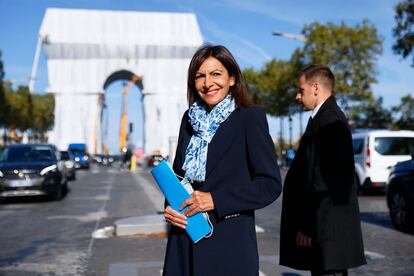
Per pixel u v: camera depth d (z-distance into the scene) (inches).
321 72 141.9
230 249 95.4
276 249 293.9
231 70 104.2
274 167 97.3
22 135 2790.4
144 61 3201.3
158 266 251.3
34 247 311.7
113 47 3149.6
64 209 518.0
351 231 129.6
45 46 3080.7
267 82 2043.6
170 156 510.9
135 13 3201.3
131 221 362.0
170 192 98.1
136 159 1660.9
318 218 129.1
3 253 294.4
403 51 1044.5
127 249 300.8
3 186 561.6
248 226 97.9
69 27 3115.2
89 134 3107.8
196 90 108.8
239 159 98.3
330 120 132.5
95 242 326.3
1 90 1785.2
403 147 609.9
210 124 100.5
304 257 133.3
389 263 253.3
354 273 233.9
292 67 1657.2
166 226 349.1
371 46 1487.5
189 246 98.4
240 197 94.9
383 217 428.1
